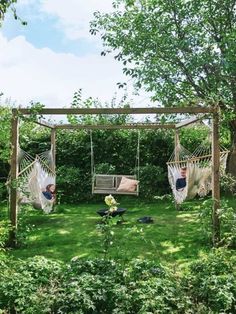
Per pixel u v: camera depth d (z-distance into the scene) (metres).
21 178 4.90
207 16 6.80
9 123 5.06
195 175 5.98
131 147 9.01
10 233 4.78
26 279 2.81
